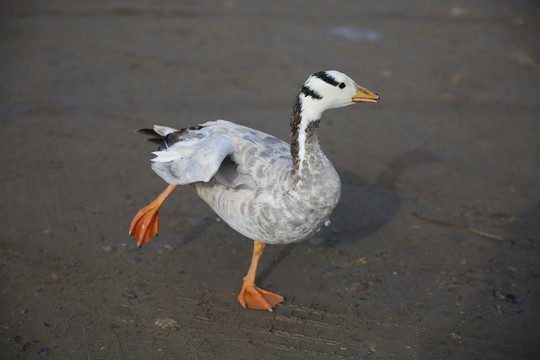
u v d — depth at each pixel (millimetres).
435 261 5480
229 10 12820
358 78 9633
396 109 8773
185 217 6027
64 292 4809
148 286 4961
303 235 4473
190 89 9023
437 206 6418
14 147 7133
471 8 13594
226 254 5480
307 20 12391
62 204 6070
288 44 10945
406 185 6812
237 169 4398
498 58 10781
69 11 12266
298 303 4859
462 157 7496
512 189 6797
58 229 5645
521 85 9734
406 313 4766
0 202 6008
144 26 11578
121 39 10828
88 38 10805
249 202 4316
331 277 5223
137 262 5262
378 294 4996
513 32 12148
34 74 9180
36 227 5648
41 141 7320
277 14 12688
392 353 4316
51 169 6719
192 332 4457
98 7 12633
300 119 4359
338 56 10500
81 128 7695
